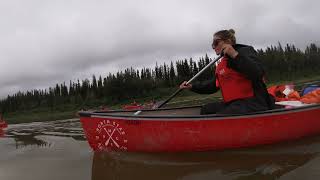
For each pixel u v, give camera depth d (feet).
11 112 165.27
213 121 13.46
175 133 13.42
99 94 232.12
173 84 248.11
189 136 13.41
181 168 11.51
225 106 15.03
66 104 207.31
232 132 13.65
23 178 11.38
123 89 230.89
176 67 256.52
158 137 13.48
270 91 19.07
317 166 10.81
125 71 241.55
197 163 12.02
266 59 232.32
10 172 12.16
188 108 18.43
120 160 12.92
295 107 14.87
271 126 14.19
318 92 16.28
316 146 13.62
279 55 239.30
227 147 13.70
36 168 12.51
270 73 223.92
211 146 13.56
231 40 14.69
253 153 13.01
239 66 13.67
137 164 12.22
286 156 12.30
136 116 13.47
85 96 228.84
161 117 13.38
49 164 13.02
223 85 14.89
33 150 16.17
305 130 15.21
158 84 247.09
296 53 248.32
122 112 16.01
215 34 14.87
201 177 10.51
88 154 14.44
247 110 14.01
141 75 250.57
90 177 11.02
